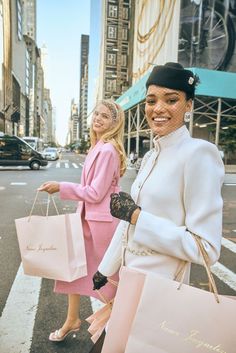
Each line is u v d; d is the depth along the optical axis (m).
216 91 21.33
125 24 88.44
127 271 1.22
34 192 10.81
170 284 1.09
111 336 1.23
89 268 2.18
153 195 1.28
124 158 2.24
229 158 28.44
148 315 1.09
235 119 28.00
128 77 84.06
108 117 2.19
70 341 2.54
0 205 8.45
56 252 1.98
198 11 28.62
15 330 2.70
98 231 2.12
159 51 34.00
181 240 1.16
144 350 1.08
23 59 119.94
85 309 3.08
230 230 6.46
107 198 2.15
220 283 3.80
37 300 3.25
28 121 135.12
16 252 4.68
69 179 15.52
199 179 1.19
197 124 29.86
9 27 83.38
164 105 1.26
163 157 1.31
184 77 1.26
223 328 1.02
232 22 28.95
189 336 1.05
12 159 20.33
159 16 34.12
